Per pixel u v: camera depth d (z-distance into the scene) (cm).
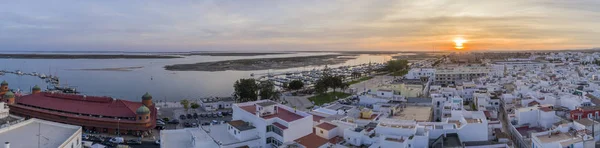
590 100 16362
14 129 11338
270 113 12275
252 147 11281
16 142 10144
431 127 11900
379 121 12231
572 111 14238
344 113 15875
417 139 10606
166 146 11381
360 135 10981
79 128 11488
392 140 10206
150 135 16600
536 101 17575
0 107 13175
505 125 16350
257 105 12425
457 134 11512
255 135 11619
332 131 12019
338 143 11225
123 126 16300
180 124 18888
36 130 11288
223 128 12650
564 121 13562
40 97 19000
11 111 18575
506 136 12288
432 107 17288
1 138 10425
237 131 11488
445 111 15388
